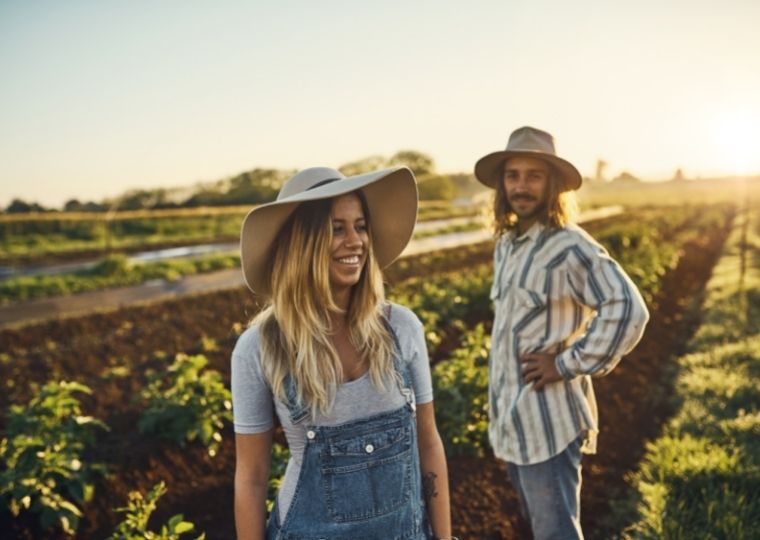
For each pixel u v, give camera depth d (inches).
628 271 419.8
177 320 375.6
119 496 155.8
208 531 144.6
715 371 245.6
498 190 119.9
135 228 1154.7
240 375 65.1
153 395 192.7
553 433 106.3
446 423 177.2
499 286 116.1
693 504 145.0
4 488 138.6
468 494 157.8
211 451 174.2
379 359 65.3
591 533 148.3
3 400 231.5
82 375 267.3
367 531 63.9
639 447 197.0
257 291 72.2
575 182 109.0
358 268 66.2
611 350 98.3
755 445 174.6
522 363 108.3
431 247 855.1
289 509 64.6
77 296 504.1
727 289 443.8
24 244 922.7
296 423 63.3
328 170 68.1
